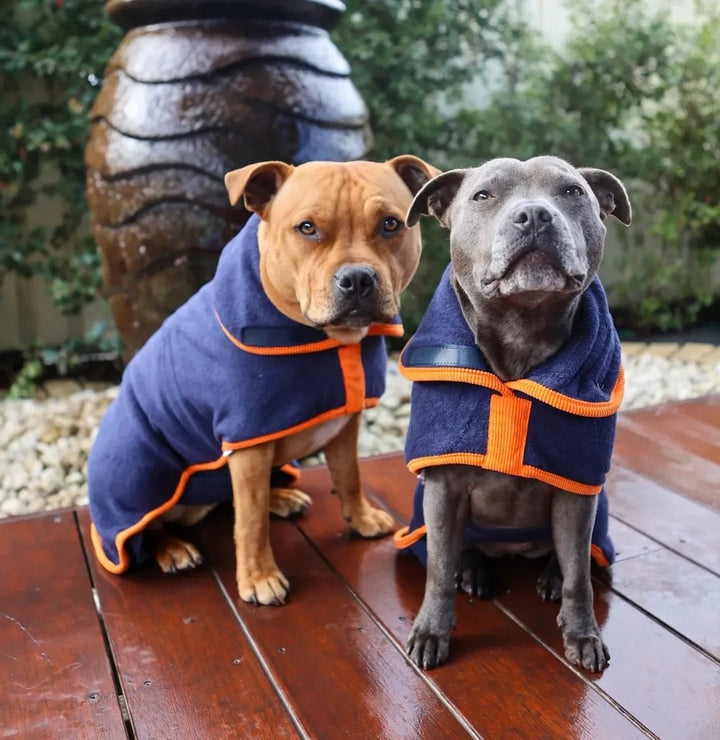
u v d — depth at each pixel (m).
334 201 0.83
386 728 0.71
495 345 0.76
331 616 0.89
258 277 0.90
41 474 1.46
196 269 1.34
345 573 0.98
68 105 1.95
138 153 1.28
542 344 0.75
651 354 2.19
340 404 0.90
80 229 2.08
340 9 1.33
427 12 2.00
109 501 0.97
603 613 0.87
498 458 0.75
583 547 0.79
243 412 0.87
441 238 2.07
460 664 0.80
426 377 0.77
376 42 1.91
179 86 1.25
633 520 1.08
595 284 0.82
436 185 0.79
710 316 2.51
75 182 1.99
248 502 0.91
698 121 2.30
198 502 1.03
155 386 0.96
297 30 1.28
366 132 1.38
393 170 0.91
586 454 0.75
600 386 0.76
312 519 1.12
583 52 2.19
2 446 1.59
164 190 1.28
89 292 2.00
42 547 1.07
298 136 1.27
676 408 1.51
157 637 0.86
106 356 2.11
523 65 2.22
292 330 0.88
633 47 2.20
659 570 0.96
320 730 0.71
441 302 0.81
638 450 1.31
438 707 0.74
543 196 0.69
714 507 1.12
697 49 2.30
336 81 1.32
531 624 0.86
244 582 0.92
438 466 0.78
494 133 2.12
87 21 1.88
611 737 0.69
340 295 0.82
